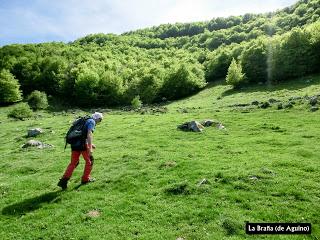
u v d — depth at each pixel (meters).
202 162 20.50
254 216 13.29
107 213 14.29
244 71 97.69
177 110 60.97
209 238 11.86
